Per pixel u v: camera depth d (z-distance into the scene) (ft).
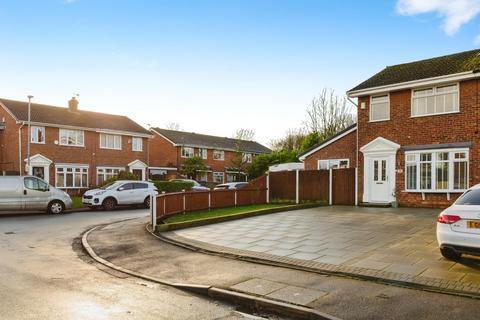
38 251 34.96
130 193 77.05
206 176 159.74
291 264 27.48
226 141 179.11
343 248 31.83
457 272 24.06
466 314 17.94
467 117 56.08
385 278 23.26
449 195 57.26
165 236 40.52
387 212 54.54
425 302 19.63
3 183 62.90
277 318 19.15
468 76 55.01
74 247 37.35
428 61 68.74
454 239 24.68
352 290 21.85
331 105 149.38
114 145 122.11
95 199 73.10
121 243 38.32
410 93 62.08
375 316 18.07
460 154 56.49
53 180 107.24
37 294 22.00
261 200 75.15
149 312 19.40
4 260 30.94
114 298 21.59
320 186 70.95
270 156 135.13
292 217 51.83
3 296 21.54
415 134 61.21
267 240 36.29
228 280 24.39
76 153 112.47
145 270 27.91
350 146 73.92
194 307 20.39
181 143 151.53
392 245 32.22
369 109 66.74
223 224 47.19
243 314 19.52
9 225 51.98
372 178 65.77
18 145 102.47
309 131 152.46
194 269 27.58
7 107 105.81
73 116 117.60
